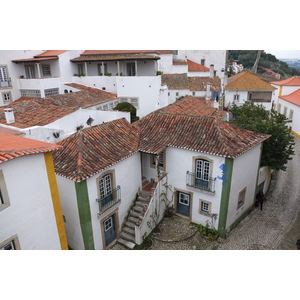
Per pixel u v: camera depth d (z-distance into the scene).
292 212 17.41
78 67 32.44
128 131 16.33
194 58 47.59
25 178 9.05
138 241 13.87
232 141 14.52
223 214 14.39
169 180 16.02
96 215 12.77
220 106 36.44
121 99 27.75
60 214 10.56
